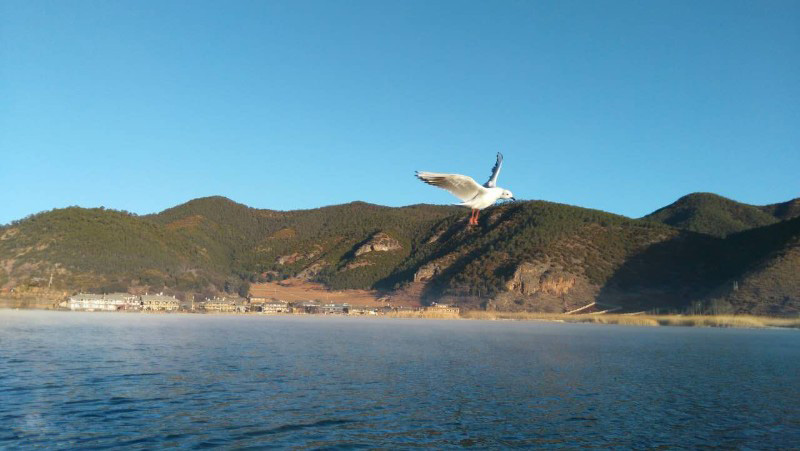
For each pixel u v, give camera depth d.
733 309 159.00
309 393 40.31
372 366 56.12
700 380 50.62
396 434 29.81
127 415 32.09
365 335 102.81
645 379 50.81
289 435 28.98
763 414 36.19
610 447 28.45
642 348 83.62
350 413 34.19
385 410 35.31
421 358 64.75
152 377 45.56
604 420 33.94
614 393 43.22
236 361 57.50
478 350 76.25
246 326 127.69
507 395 41.44
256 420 31.83
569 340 98.44
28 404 34.31
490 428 31.50
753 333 125.25
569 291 199.00
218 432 29.12
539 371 55.25
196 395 38.41
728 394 43.31
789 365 62.72
